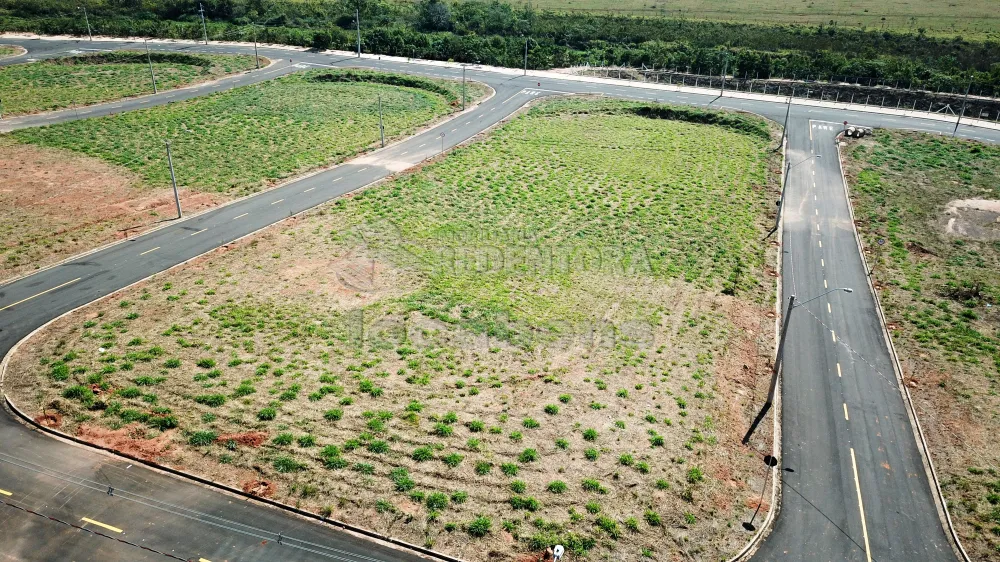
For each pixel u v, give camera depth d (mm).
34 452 35875
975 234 67125
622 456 37625
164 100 100250
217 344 45531
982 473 39125
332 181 74188
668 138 91375
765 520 35656
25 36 135250
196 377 41719
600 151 86188
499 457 37188
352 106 100438
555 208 70250
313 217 65438
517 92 110188
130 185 70625
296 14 154250
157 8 152375
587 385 43812
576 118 98938
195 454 36125
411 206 68812
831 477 39094
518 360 46156
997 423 42781
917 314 54719
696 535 33844
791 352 50062
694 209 71000
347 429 38438
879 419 43781
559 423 40125
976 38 136875
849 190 76312
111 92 103000
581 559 31688
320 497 34031
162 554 30750
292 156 80375
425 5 154250
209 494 33969
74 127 86562
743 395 44938
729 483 37500
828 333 52375
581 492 35281
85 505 32969
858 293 57688
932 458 40656
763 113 99562
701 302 54750
